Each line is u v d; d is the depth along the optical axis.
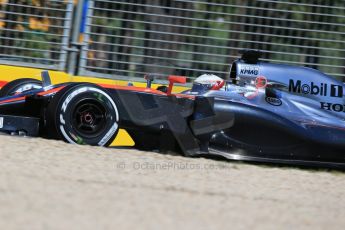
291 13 34.62
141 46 34.12
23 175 16.62
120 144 30.59
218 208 15.51
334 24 34.88
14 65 33.31
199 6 34.22
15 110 23.62
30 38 33.72
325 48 34.91
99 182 16.97
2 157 18.75
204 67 34.50
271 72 25.55
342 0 34.81
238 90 24.97
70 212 13.55
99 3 33.66
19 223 12.37
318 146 24.80
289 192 18.89
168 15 34.19
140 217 13.78
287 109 24.89
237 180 19.92
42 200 14.27
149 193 16.34
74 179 16.95
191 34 34.34
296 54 34.78
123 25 33.94
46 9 33.72
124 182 17.39
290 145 24.59
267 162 24.75
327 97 25.72
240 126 24.11
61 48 33.84
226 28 34.47
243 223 14.26
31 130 23.12
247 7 34.41
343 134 24.98
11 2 33.53
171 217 14.08
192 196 16.58
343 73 35.12
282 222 14.80
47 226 12.36
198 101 23.80
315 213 16.27
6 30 33.50
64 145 21.69
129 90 23.25
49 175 17.05
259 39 34.59
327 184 21.25
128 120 23.14
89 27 33.66
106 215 13.63
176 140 23.73
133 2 33.94
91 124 22.58
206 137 23.97
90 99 22.31
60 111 21.95
